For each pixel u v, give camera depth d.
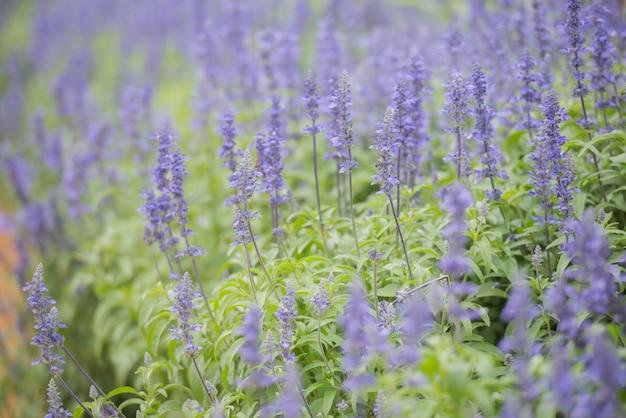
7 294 2.52
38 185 3.43
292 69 2.58
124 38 5.21
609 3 2.28
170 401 1.96
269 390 1.91
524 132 2.15
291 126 2.49
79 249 2.68
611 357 1.61
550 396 1.65
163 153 2.09
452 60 2.37
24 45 6.08
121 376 2.26
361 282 1.94
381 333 1.79
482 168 2.10
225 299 1.99
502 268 1.99
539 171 1.92
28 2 7.36
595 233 1.74
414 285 1.92
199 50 2.77
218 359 2.01
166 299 2.11
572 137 2.12
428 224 2.04
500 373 1.83
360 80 2.58
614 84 2.09
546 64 2.17
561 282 1.81
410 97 2.04
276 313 1.83
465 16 2.96
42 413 2.25
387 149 1.89
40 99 4.71
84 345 2.41
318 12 3.99
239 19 2.83
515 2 2.52
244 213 1.92
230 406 1.88
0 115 4.37
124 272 2.45
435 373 1.68
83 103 3.48
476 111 2.02
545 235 1.97
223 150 2.09
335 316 1.92
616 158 1.98
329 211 2.11
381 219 2.08
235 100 2.89
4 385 2.34
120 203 2.79
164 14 5.05
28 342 2.38
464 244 2.04
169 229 2.11
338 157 2.15
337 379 1.88
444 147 2.35
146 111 2.90
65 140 3.80
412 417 1.70
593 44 2.07
